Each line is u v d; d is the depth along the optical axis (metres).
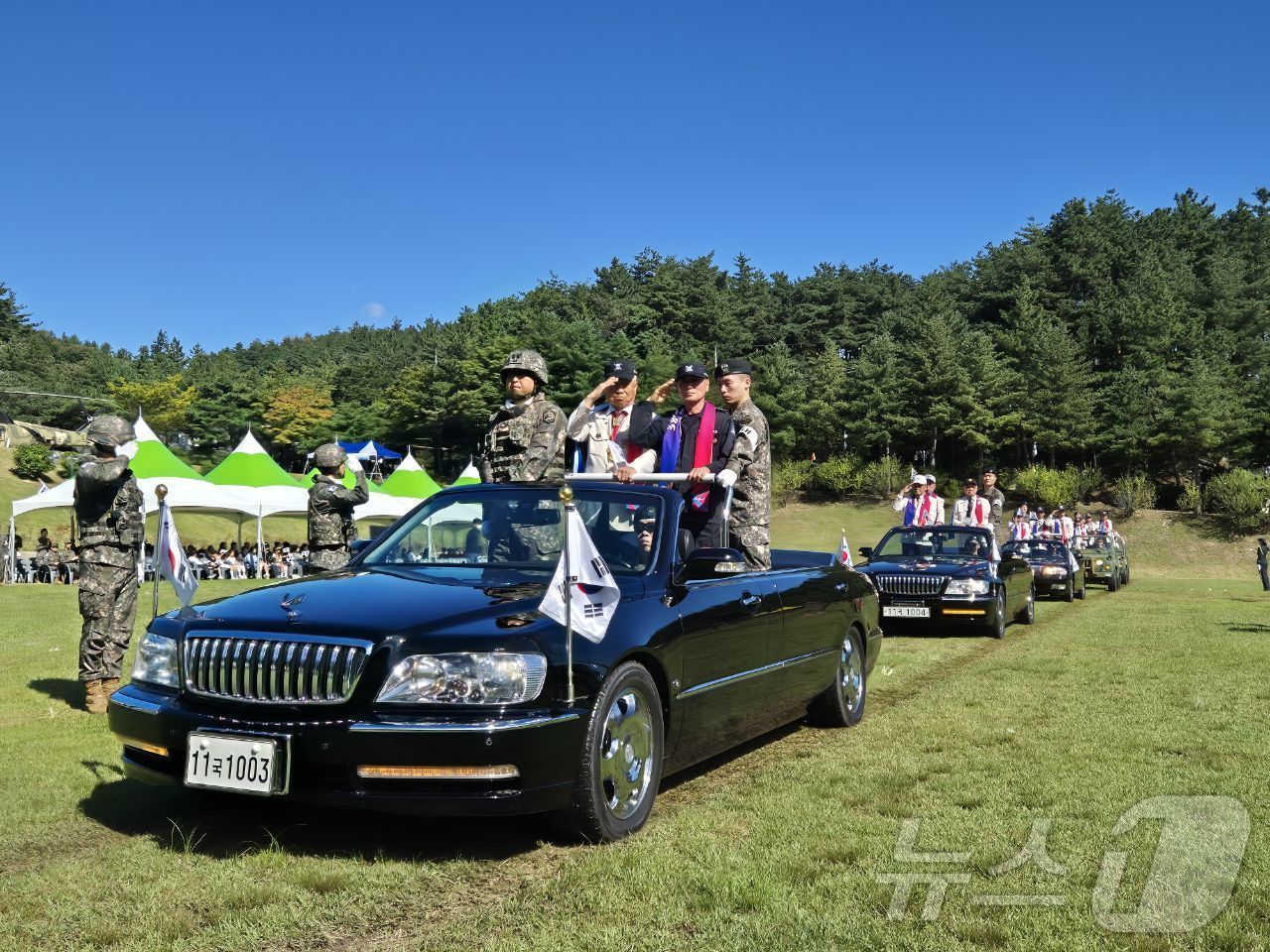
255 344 193.38
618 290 129.88
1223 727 6.28
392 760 3.53
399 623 3.79
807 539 55.50
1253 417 62.12
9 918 3.22
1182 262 93.88
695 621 4.62
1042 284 93.88
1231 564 47.75
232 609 4.15
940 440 73.62
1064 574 18.84
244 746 3.69
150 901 3.37
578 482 5.30
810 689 5.96
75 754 5.57
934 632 13.00
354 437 106.38
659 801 4.74
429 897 3.43
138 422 27.48
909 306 108.75
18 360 124.00
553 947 2.96
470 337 104.06
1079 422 64.44
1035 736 6.05
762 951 2.93
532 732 3.61
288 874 3.62
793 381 80.31
